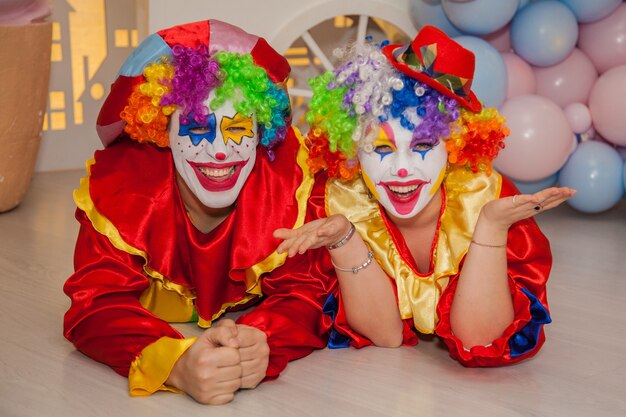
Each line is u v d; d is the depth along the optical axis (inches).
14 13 107.3
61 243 96.5
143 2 126.3
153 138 61.6
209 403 53.5
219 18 119.7
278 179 64.1
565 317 72.6
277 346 58.4
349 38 137.8
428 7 110.5
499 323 58.7
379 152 58.6
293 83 139.6
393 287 62.4
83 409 53.2
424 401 54.6
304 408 53.4
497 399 55.1
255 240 62.3
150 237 62.1
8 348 63.9
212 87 58.7
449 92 56.3
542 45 105.6
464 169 61.8
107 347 57.4
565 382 58.3
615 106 105.4
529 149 102.8
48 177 139.8
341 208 62.7
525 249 60.4
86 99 147.9
